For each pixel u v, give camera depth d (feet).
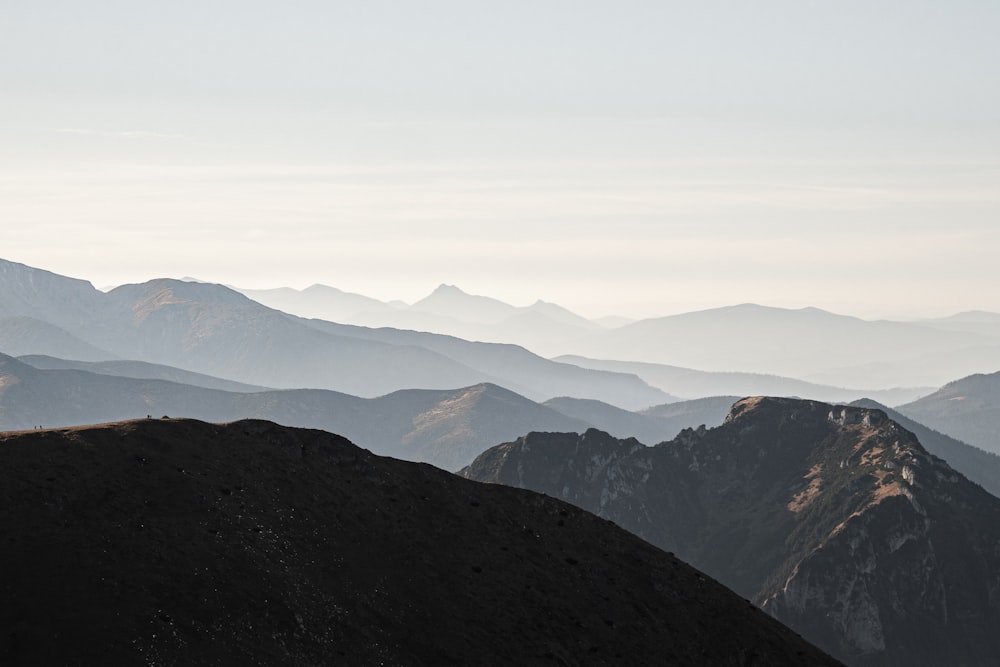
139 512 458.09
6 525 421.18
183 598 417.90
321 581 479.00
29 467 458.09
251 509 497.05
